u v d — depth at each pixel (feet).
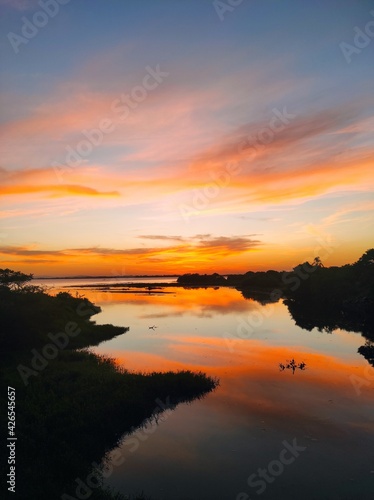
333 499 39.06
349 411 61.67
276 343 119.24
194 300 307.37
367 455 47.78
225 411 61.52
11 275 134.41
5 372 72.79
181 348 112.37
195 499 39.04
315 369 86.79
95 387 64.75
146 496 39.47
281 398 67.56
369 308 184.55
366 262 261.44
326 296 250.57
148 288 523.29
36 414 52.95
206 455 47.80
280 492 40.22
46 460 42.80
